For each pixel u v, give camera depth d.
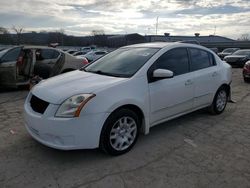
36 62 8.20
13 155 3.69
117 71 4.21
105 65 4.59
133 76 3.92
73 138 3.31
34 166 3.42
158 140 4.29
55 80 4.08
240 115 5.75
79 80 3.92
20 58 8.04
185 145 4.12
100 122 3.43
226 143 4.23
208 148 4.04
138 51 4.65
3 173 3.24
